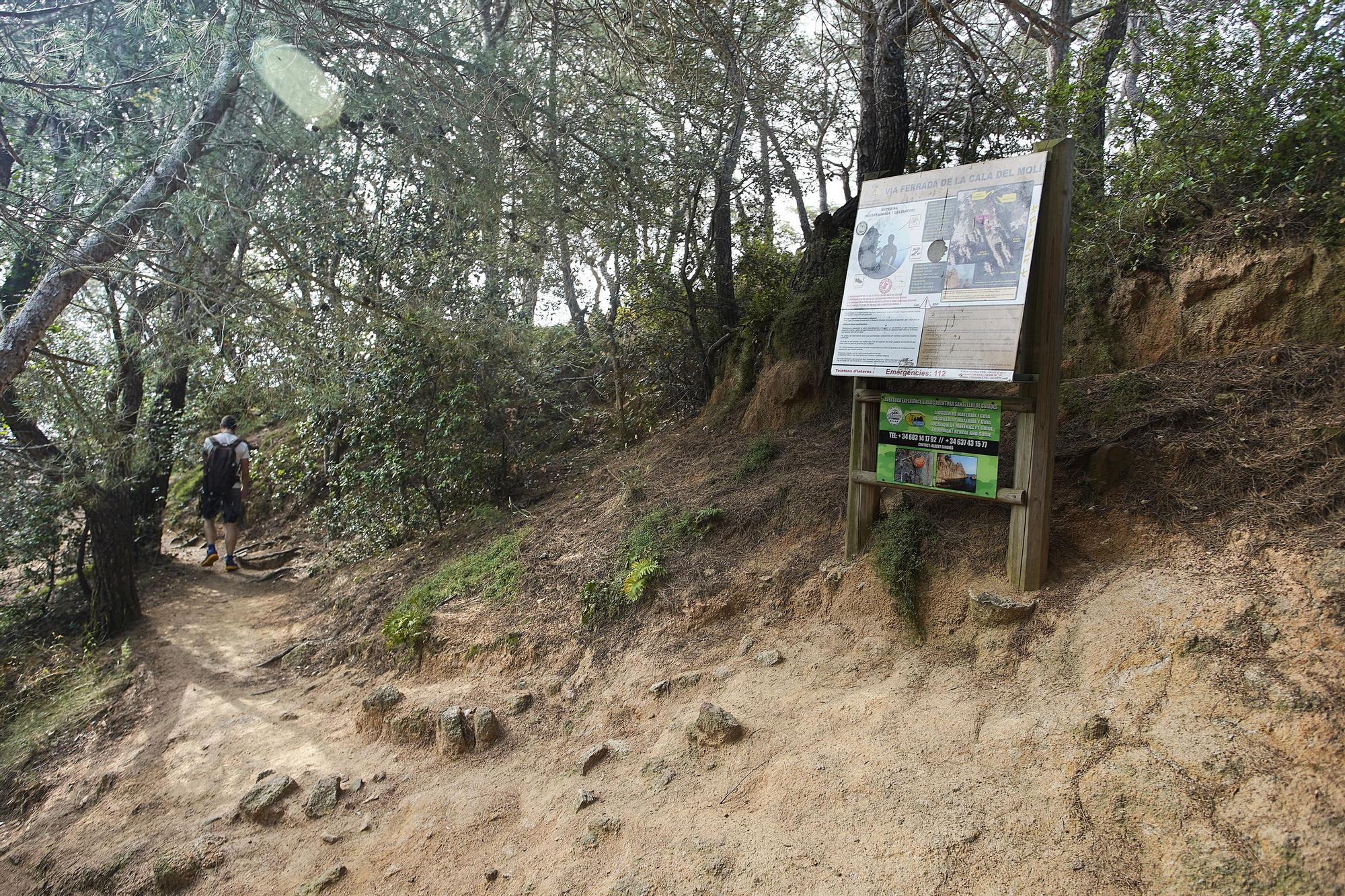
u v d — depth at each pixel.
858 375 4.42
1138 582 3.60
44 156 7.15
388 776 4.67
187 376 10.63
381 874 3.82
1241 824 2.44
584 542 6.50
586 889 3.25
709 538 5.65
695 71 6.35
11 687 7.17
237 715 5.91
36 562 9.74
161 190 6.67
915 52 7.62
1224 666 2.96
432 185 7.39
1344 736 2.49
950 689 3.70
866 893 2.75
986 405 4.03
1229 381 4.25
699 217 9.61
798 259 10.17
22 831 5.12
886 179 4.41
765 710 4.03
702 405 9.31
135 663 7.09
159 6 6.58
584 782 4.04
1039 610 3.79
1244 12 5.17
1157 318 5.18
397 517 8.64
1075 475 4.27
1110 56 7.23
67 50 7.16
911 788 3.17
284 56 6.45
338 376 7.82
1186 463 3.94
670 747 4.04
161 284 6.46
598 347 11.22
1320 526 3.27
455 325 8.18
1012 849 2.73
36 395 7.09
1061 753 3.04
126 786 5.24
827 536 5.05
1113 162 6.07
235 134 7.12
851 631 4.39
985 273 3.93
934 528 4.42
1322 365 3.98
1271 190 4.93
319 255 7.82
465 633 5.91
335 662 6.54
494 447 8.68
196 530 11.63
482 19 8.08
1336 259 4.43
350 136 7.39
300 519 10.85
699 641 4.88
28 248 6.35
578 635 5.38
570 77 7.29
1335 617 2.85
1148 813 2.63
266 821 4.52
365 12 6.40
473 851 3.81
